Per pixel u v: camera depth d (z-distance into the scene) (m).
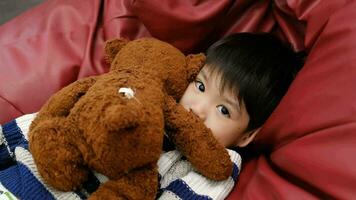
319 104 0.76
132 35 0.99
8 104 0.93
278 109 0.82
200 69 0.86
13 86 0.94
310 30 0.85
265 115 0.87
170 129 0.78
